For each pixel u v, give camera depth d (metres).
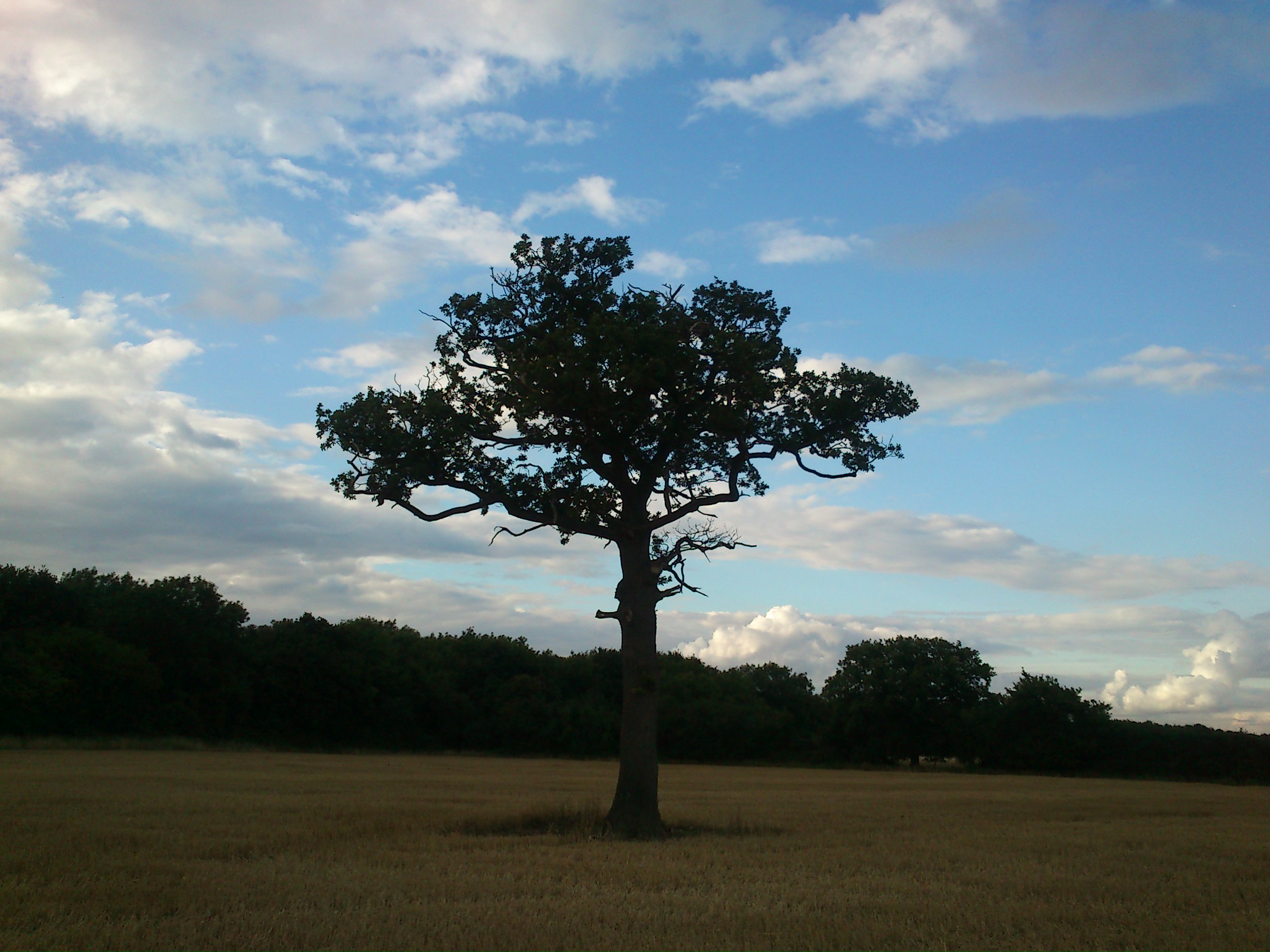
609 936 10.21
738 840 20.64
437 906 11.68
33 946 9.42
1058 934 10.85
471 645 101.50
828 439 22.95
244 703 75.75
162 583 79.19
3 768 37.84
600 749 87.75
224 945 9.60
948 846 19.97
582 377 20.53
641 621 22.34
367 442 21.92
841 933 10.57
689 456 24.09
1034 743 72.50
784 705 108.94
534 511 22.75
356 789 33.94
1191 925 11.46
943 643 84.75
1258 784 64.44
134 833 18.11
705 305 22.86
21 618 68.56
